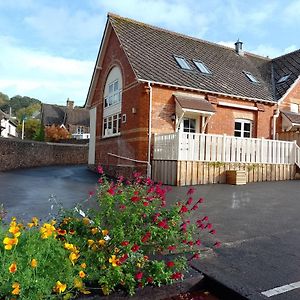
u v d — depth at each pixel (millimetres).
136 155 14867
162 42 18531
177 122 15336
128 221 3898
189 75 16578
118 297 3375
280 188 11938
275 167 14836
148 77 14883
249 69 20875
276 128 18453
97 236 3834
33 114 70500
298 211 7996
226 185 12672
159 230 3918
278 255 4871
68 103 60344
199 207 8273
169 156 13203
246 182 13594
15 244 2975
